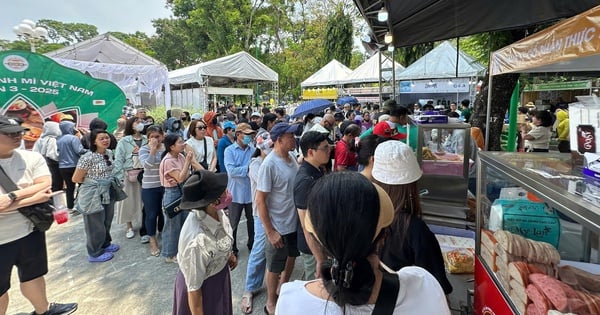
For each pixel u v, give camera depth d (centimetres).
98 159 369
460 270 202
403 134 370
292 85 2661
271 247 261
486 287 145
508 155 158
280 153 265
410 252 148
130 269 353
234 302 292
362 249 70
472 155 292
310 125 645
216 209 186
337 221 70
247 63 1079
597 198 87
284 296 81
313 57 2614
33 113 686
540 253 117
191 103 1327
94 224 365
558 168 128
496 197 151
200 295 176
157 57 3338
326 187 75
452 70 1009
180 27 2472
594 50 118
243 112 1045
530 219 131
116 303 292
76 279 333
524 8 385
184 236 178
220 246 184
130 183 426
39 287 262
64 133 552
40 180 247
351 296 70
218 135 634
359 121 736
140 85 1398
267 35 2448
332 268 73
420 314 74
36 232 253
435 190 260
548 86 1040
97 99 761
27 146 663
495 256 137
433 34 475
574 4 351
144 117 652
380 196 75
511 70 223
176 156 359
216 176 186
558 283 104
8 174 234
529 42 188
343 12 1977
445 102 1323
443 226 245
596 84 810
